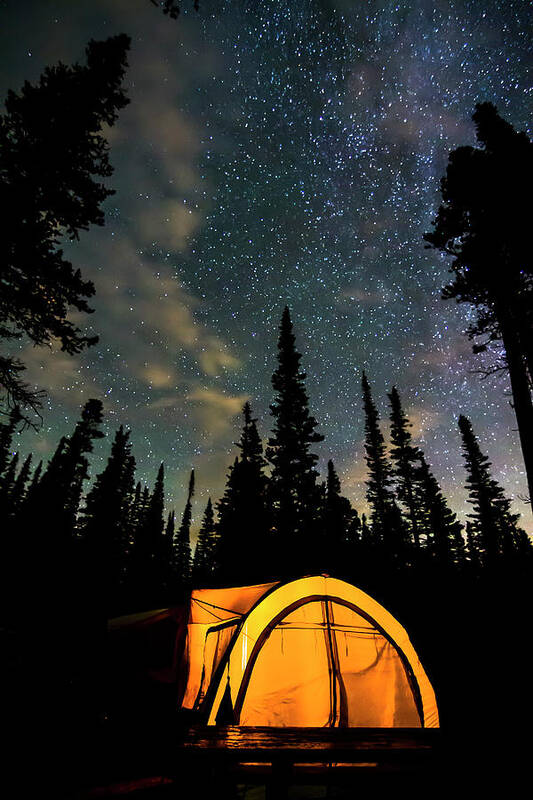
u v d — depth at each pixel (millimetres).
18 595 14930
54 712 6270
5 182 9875
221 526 25547
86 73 10742
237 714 5734
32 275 10203
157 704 7469
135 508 40594
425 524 30094
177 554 46062
